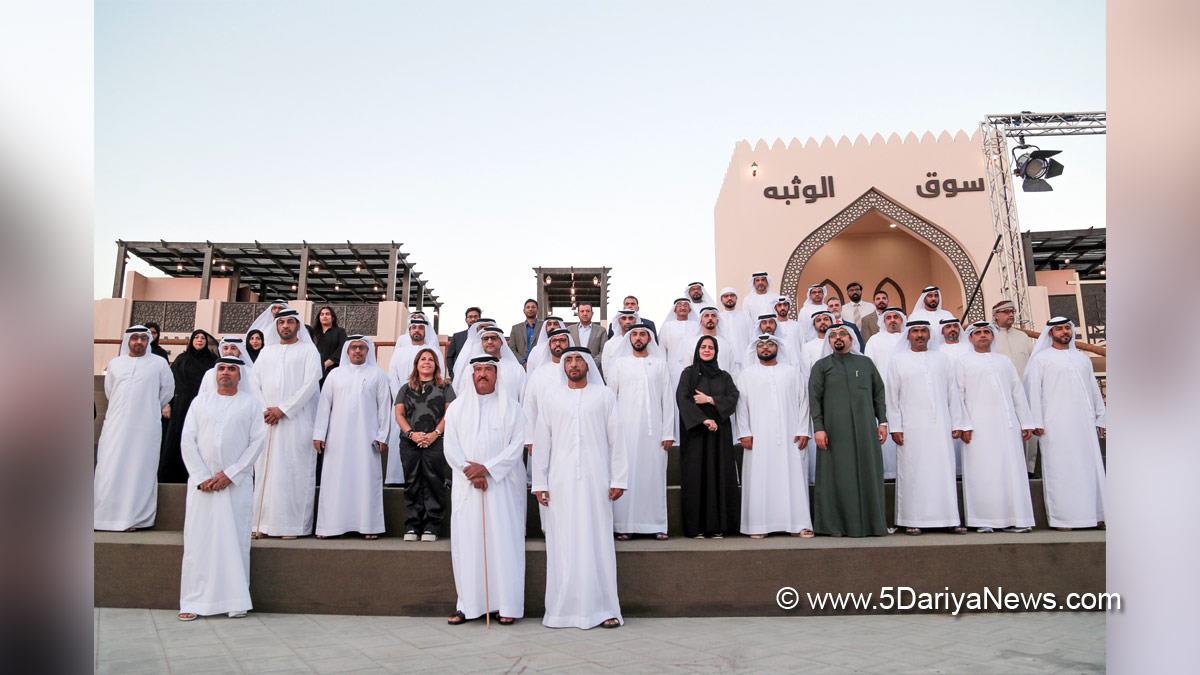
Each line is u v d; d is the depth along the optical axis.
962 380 5.34
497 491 4.30
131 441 5.18
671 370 6.89
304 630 4.01
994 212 12.23
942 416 5.22
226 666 3.31
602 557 4.19
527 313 7.92
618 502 5.08
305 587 4.48
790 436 5.26
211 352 6.23
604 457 4.34
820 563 4.42
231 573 4.33
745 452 5.29
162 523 5.33
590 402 4.37
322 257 17.42
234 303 16.19
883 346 6.84
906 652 3.50
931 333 5.65
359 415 5.21
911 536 4.97
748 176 13.36
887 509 5.57
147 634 3.90
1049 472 5.29
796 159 13.32
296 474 5.18
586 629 4.01
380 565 4.45
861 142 13.20
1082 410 5.26
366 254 17.11
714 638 3.82
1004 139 12.28
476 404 4.42
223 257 17.48
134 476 5.16
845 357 5.35
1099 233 16.09
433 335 6.56
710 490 5.15
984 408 5.24
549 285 17.28
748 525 5.15
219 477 4.34
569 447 4.27
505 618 4.14
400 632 3.97
